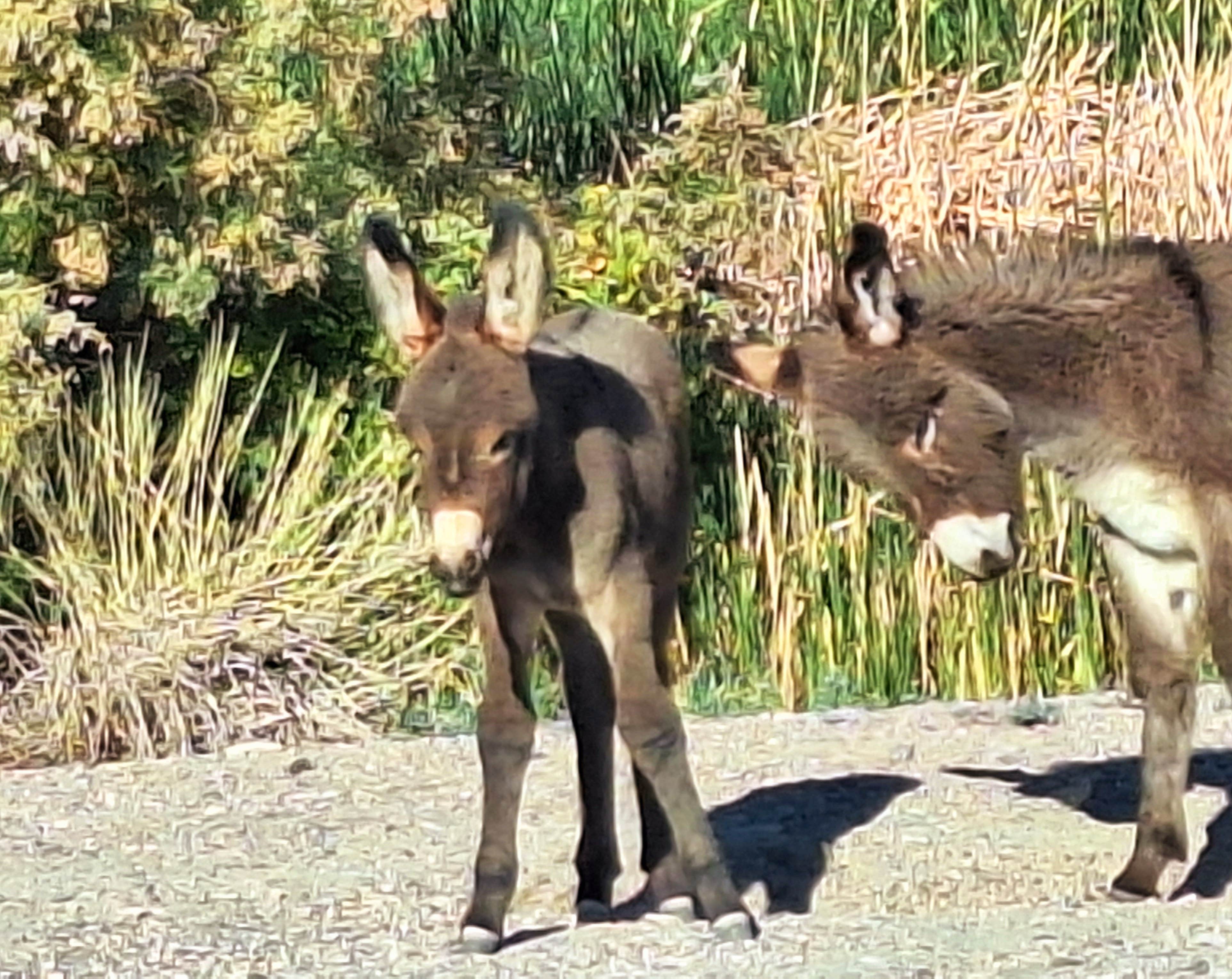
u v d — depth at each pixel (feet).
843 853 46.26
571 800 51.29
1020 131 64.69
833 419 40.98
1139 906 42.27
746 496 63.57
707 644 63.77
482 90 65.92
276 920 42.47
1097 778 52.49
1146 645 43.39
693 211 63.26
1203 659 61.67
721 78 64.95
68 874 46.19
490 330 36.91
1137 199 64.44
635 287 62.59
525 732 39.65
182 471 60.80
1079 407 42.11
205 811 51.29
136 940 41.32
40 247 61.36
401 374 62.59
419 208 63.72
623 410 39.83
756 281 63.77
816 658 63.57
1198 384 42.09
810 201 64.39
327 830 49.29
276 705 59.21
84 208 61.11
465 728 59.88
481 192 64.23
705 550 63.72
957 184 64.54
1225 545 42.09
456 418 36.32
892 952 38.93
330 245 62.34
